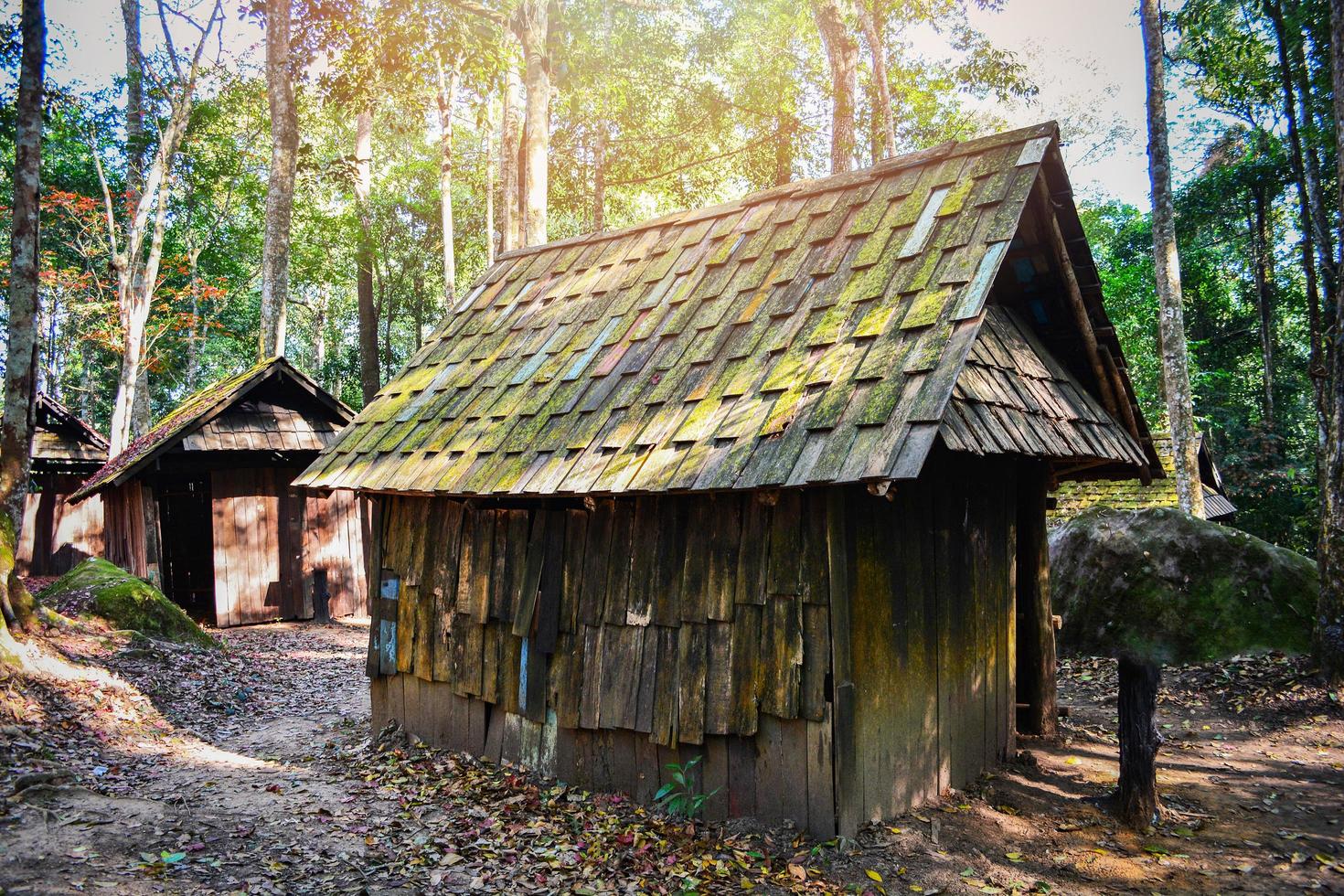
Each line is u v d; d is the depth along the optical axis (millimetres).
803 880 4695
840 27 15648
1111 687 9672
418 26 16734
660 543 5852
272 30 18062
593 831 5492
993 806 5926
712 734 5352
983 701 6684
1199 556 9195
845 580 5039
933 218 6043
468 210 31859
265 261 18031
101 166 23188
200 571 18438
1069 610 9266
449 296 23016
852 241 6445
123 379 19172
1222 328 26672
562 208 28297
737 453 5059
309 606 15617
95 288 25875
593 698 6016
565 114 25281
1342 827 5457
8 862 4348
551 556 6469
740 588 5383
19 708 6965
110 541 18766
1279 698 8062
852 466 4469
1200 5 18406
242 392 14617
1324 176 17891
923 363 4871
